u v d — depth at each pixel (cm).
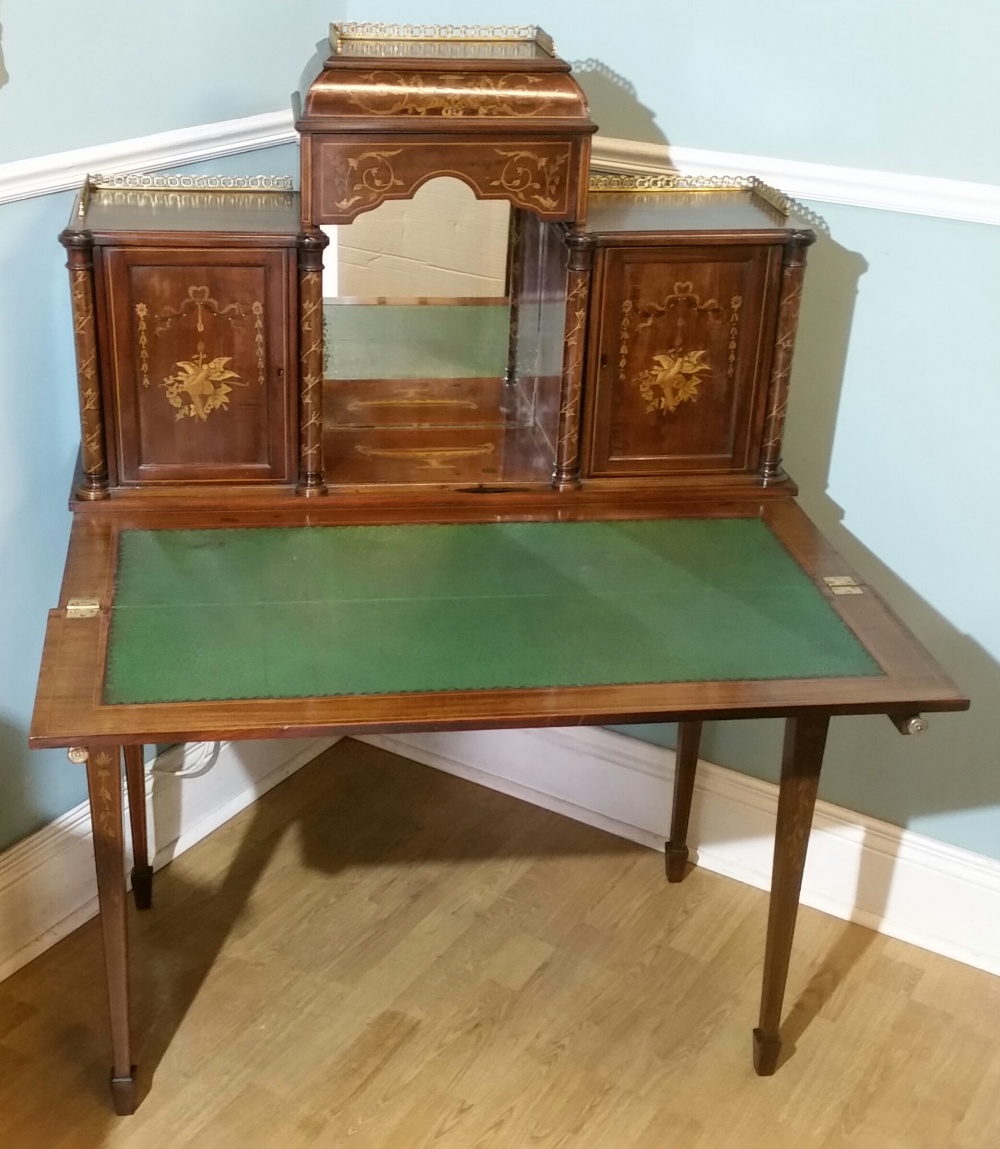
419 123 166
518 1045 196
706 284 180
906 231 188
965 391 192
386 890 226
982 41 175
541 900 225
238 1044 193
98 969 205
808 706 147
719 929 221
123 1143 177
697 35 194
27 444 187
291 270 171
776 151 195
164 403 176
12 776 198
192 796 231
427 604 162
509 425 207
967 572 201
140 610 157
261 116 211
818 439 205
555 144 171
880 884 221
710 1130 183
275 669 147
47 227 179
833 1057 197
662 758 232
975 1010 207
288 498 182
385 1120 182
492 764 252
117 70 183
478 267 198
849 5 182
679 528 184
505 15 208
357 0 219
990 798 210
